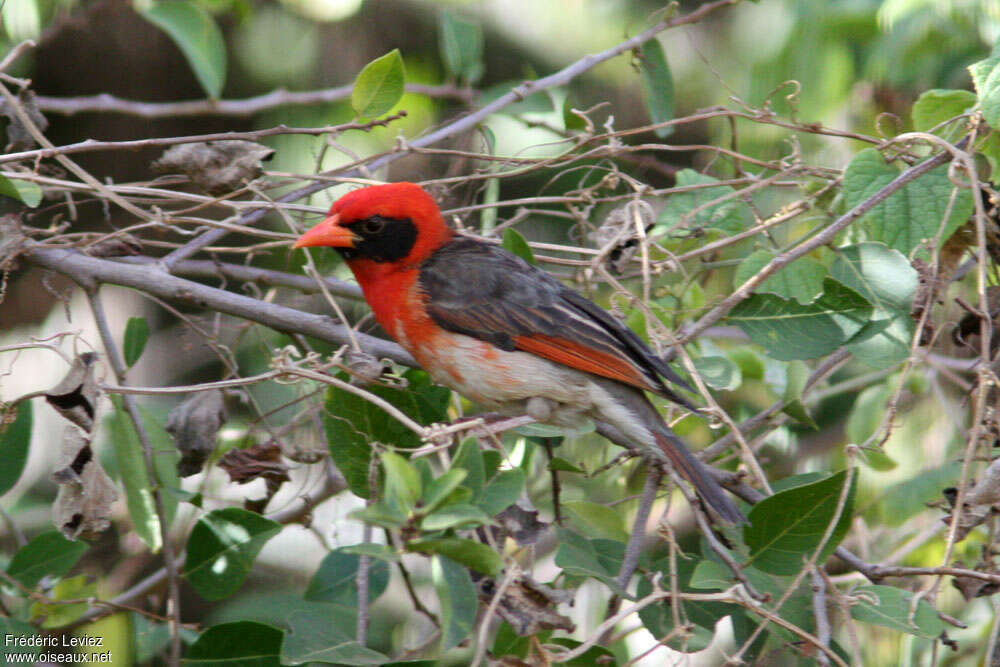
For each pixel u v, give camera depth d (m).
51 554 9.64
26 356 15.08
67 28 15.96
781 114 13.59
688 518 13.53
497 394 9.42
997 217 9.41
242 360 13.46
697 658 11.83
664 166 12.60
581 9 17.47
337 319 9.75
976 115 9.05
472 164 12.34
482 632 6.74
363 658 7.71
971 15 12.95
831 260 10.24
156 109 12.82
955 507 8.01
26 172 9.34
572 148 10.33
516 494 7.31
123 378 9.24
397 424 8.96
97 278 9.36
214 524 9.04
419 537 6.61
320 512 13.30
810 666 8.77
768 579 8.33
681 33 17.22
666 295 11.10
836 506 8.07
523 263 9.65
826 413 14.47
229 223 9.66
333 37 16.83
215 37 12.98
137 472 9.50
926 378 12.31
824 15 13.44
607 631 8.41
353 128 9.52
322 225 9.35
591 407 9.34
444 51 14.03
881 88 13.84
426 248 9.48
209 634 8.55
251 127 16.48
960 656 11.52
